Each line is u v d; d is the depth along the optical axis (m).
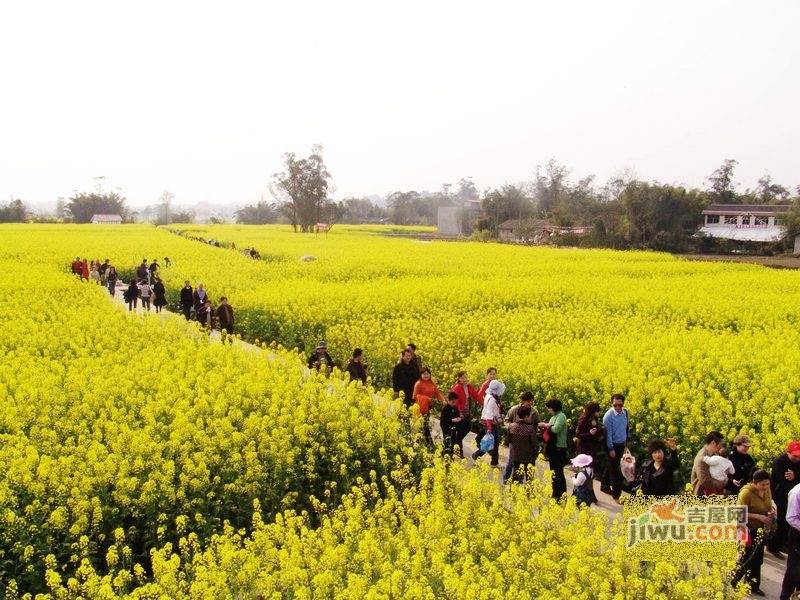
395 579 7.02
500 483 11.87
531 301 28.44
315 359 17.73
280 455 10.08
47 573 6.94
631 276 41.50
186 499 8.94
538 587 7.32
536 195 133.12
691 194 79.56
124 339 18.22
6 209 138.88
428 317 24.05
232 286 30.78
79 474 8.90
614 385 14.12
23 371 14.05
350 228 130.62
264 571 7.30
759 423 12.55
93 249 52.03
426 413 12.73
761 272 44.06
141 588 6.90
